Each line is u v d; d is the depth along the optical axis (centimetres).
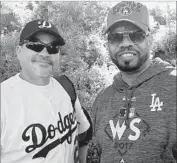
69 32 471
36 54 213
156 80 189
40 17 489
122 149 189
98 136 209
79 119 251
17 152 202
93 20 506
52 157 210
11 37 440
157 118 181
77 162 236
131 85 198
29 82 219
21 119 204
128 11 199
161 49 455
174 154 183
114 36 201
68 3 493
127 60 197
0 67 432
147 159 181
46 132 209
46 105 215
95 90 451
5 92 209
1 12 493
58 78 239
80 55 466
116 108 202
